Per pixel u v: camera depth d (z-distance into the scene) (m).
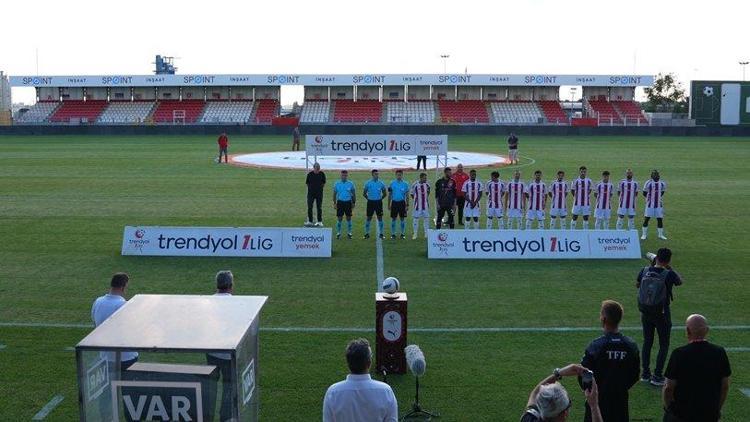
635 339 10.66
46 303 12.31
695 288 13.49
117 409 5.46
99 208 22.08
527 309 12.04
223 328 5.62
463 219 21.09
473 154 41.47
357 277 14.14
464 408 8.10
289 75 66.38
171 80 66.75
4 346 10.12
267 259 15.68
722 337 10.66
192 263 15.27
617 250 15.95
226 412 5.43
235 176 30.31
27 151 41.97
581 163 35.88
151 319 5.80
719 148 45.12
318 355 9.78
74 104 68.00
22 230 18.72
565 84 66.19
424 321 11.34
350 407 5.29
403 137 21.72
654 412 8.09
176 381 5.44
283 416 7.88
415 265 15.15
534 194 18.84
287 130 57.78
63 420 7.79
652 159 37.88
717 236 18.56
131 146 46.19
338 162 37.31
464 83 66.31
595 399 5.36
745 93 60.28
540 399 4.79
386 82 66.50
